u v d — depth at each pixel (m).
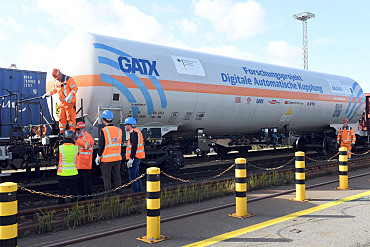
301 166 7.02
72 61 8.61
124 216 6.14
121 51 8.93
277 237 4.61
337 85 15.71
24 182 9.24
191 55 10.70
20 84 12.64
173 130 10.13
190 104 10.07
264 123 12.80
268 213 6.00
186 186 7.54
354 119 17.05
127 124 7.66
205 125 11.03
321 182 9.30
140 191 7.82
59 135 8.31
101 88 8.30
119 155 7.34
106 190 7.13
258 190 8.43
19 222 5.40
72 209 5.74
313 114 14.44
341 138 14.21
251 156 16.33
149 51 9.61
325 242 4.38
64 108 8.32
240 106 11.44
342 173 8.21
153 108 9.27
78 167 7.21
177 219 5.74
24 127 10.25
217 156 15.13
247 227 5.14
